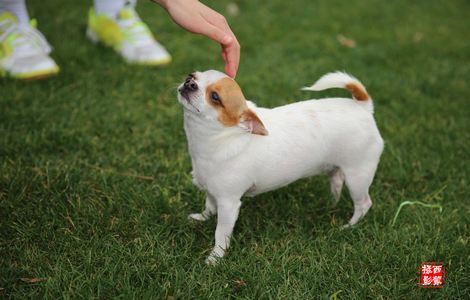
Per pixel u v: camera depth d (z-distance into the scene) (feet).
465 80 18.25
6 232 9.82
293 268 9.53
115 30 17.38
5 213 10.23
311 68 17.99
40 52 15.26
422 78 17.98
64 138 12.87
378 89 16.93
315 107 9.86
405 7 26.43
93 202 10.85
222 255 9.78
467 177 12.78
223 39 9.27
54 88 14.97
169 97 15.35
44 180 11.29
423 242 10.41
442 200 11.97
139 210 10.84
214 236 10.50
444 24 24.39
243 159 9.17
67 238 9.79
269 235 10.48
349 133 9.77
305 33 21.38
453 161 13.35
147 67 16.88
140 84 15.88
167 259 9.43
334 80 9.72
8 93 14.30
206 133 8.95
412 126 14.79
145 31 17.40
